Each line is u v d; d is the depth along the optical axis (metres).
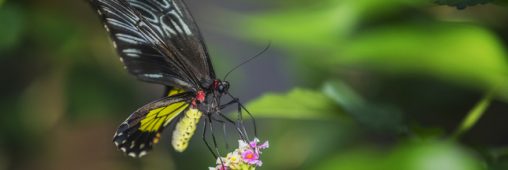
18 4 1.31
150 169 1.41
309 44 1.21
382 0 1.18
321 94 1.12
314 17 1.21
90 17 1.34
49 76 1.36
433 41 1.15
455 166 1.06
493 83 1.14
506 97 1.13
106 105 1.35
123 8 1.13
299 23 1.21
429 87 1.35
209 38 1.52
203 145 1.46
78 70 1.35
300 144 1.43
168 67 1.15
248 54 1.53
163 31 1.15
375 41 1.16
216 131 1.49
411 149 1.07
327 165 1.09
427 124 1.36
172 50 1.15
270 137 1.46
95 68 1.35
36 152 1.38
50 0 1.33
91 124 1.38
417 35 1.16
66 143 1.38
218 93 1.14
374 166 1.07
